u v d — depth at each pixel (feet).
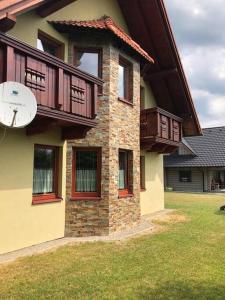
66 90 30.30
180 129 59.16
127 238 35.04
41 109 27.27
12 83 24.45
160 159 63.21
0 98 23.94
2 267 24.76
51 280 22.09
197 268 25.02
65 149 36.29
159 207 61.16
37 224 32.19
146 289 20.81
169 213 55.98
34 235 31.81
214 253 29.22
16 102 24.73
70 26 35.40
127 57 42.06
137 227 41.52
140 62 45.52
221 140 123.85
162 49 51.49
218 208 63.77
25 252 29.04
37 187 33.50
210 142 125.18
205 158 119.96
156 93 59.36
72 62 37.06
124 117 40.73
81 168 37.78
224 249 30.60
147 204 56.65
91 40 37.81
